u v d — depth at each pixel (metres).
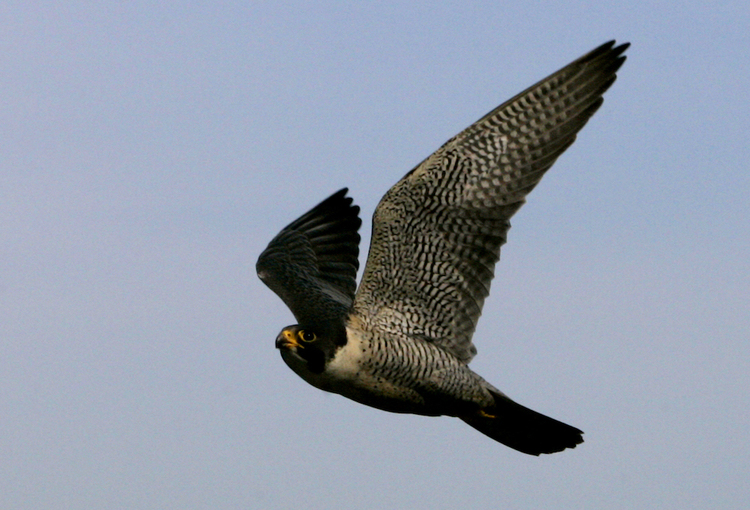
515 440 15.95
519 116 14.85
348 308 15.61
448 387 15.23
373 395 15.32
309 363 15.01
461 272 15.19
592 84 14.62
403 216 15.10
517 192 14.94
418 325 15.29
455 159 14.98
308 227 18.39
